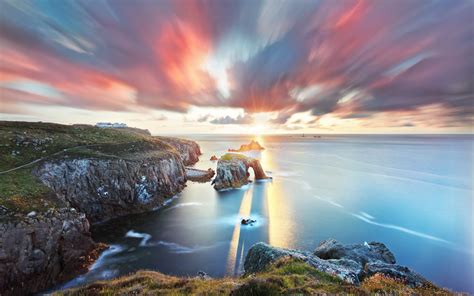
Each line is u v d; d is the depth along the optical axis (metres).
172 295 14.05
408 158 164.50
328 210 62.09
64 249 34.91
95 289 15.78
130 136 99.12
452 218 57.00
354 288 13.21
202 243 43.34
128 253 39.50
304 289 12.90
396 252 42.25
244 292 12.92
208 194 78.62
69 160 55.94
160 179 75.00
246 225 51.75
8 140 57.72
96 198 55.69
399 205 66.06
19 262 30.28
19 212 33.12
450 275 35.97
